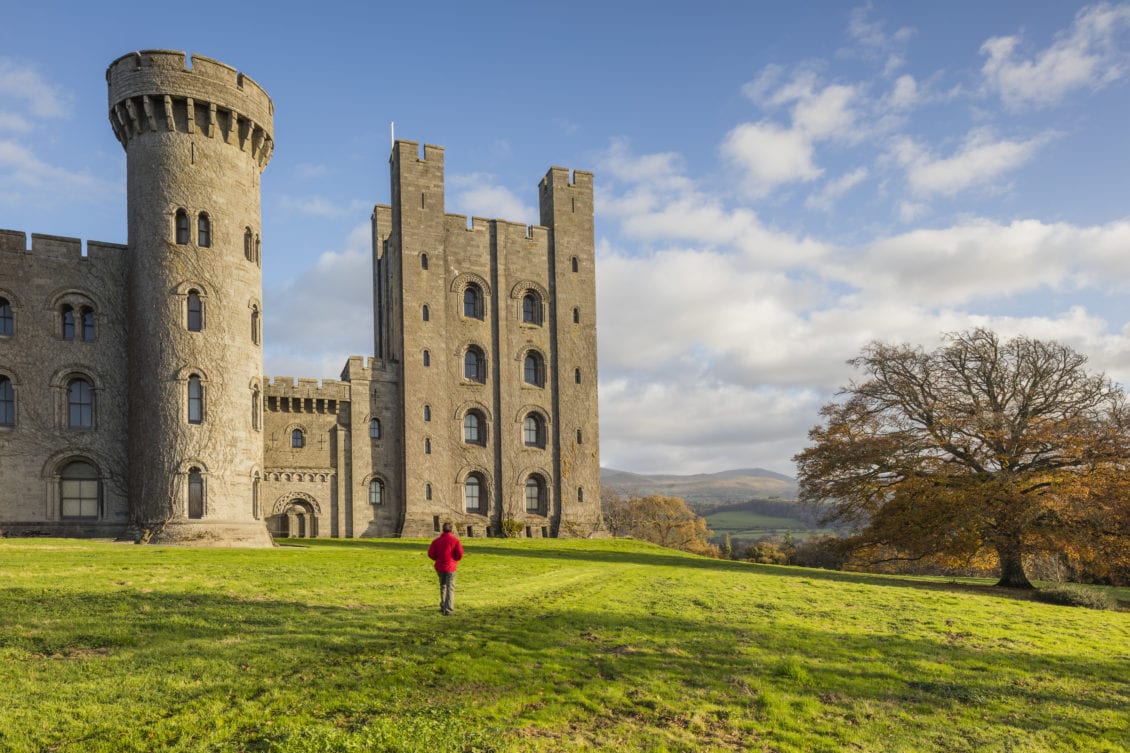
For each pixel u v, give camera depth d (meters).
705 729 12.09
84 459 43.06
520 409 64.19
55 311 43.41
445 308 62.50
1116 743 12.66
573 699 12.80
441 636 16.06
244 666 13.24
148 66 41.72
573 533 64.00
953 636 20.50
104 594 18.69
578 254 68.62
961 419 39.38
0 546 31.28
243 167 44.56
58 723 10.49
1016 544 37.84
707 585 28.61
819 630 19.92
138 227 42.19
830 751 11.58
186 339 40.91
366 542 48.22
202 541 38.78
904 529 40.19
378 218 71.06
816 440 45.56
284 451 55.31
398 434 59.59
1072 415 39.69
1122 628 24.00
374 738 10.05
